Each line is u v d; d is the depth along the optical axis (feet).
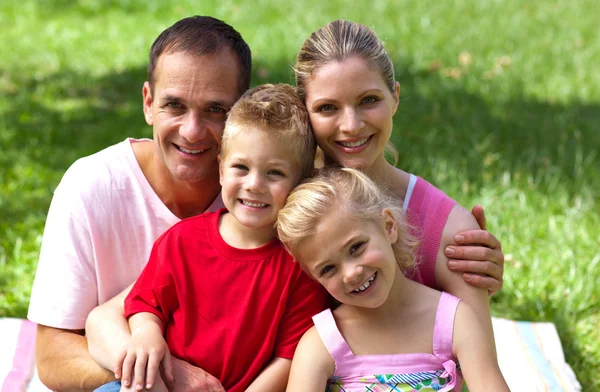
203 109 8.37
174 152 8.54
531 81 23.13
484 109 20.80
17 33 25.80
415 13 28.58
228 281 8.21
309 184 7.95
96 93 21.34
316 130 8.29
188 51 8.26
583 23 28.32
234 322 8.14
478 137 18.78
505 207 15.12
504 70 23.76
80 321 8.78
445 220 8.67
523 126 19.77
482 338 8.05
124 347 7.86
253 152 7.88
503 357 11.39
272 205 8.04
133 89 21.67
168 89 8.31
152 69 8.56
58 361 8.45
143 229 8.91
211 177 8.87
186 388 7.85
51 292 8.66
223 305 8.19
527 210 15.03
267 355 8.20
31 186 16.31
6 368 10.64
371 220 7.90
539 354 11.42
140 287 8.38
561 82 23.18
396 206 8.37
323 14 27.89
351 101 8.09
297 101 8.30
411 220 8.75
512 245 14.01
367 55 8.13
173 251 8.34
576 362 11.64
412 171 16.53
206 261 8.28
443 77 22.86
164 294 8.26
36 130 18.94
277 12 28.09
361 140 8.27
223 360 8.14
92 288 8.83
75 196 8.73
